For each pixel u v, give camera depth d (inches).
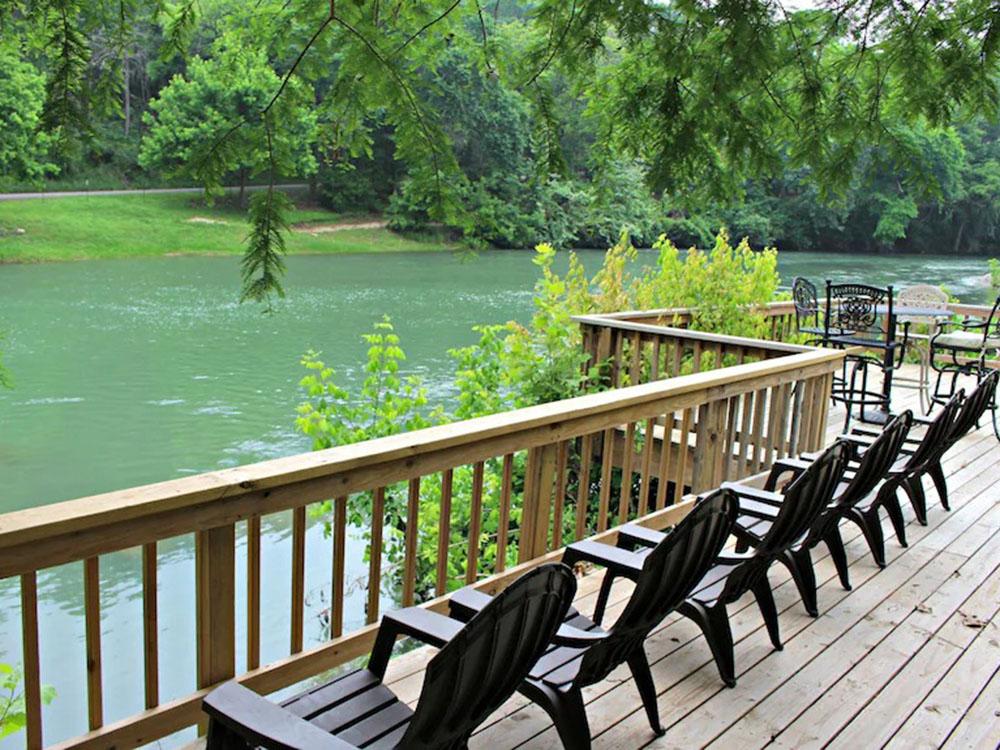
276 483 87.3
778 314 319.6
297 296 818.2
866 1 121.6
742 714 100.5
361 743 69.9
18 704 119.9
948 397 269.0
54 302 745.6
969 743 96.3
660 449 232.7
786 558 128.1
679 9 110.7
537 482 125.8
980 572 149.3
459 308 771.4
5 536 67.3
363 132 127.5
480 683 63.9
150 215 1197.7
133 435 387.9
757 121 126.0
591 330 259.4
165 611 210.8
